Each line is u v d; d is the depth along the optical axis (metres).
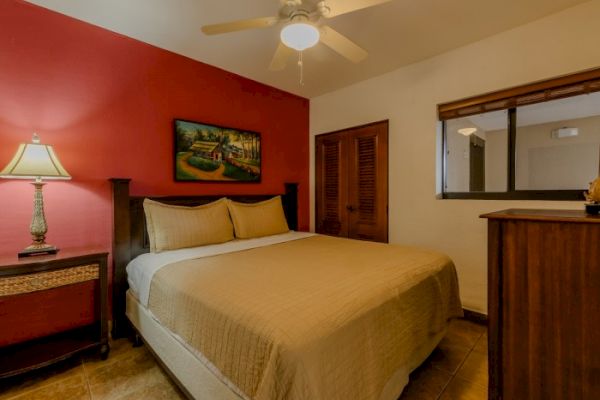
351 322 1.16
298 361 0.93
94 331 2.11
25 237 1.97
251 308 1.17
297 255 2.06
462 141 2.80
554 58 2.11
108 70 2.30
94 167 2.24
